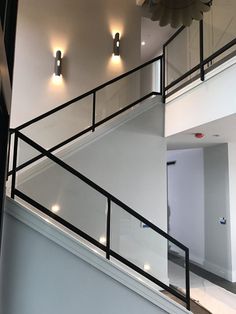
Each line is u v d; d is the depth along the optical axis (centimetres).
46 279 270
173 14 243
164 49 550
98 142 488
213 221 622
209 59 402
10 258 264
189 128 441
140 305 290
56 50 603
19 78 579
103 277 283
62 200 442
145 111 516
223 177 595
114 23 644
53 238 274
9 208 267
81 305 275
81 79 612
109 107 552
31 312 263
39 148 317
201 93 415
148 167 505
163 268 455
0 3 215
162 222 498
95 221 451
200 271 620
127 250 450
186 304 318
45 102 586
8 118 259
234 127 425
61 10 616
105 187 480
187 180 734
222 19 457
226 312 403
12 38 274
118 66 635
